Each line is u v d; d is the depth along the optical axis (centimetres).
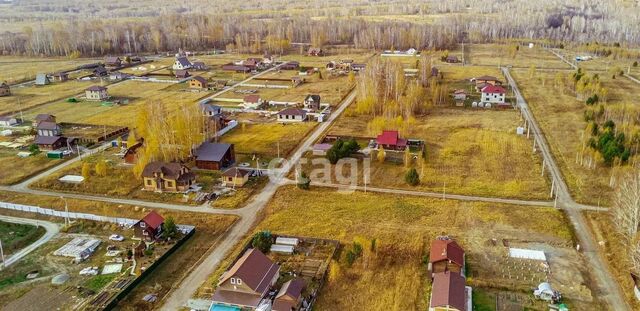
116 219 6488
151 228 6006
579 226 6328
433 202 7012
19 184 7781
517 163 8444
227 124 10638
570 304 4803
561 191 7344
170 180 7406
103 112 11962
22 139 9944
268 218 6594
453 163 8456
